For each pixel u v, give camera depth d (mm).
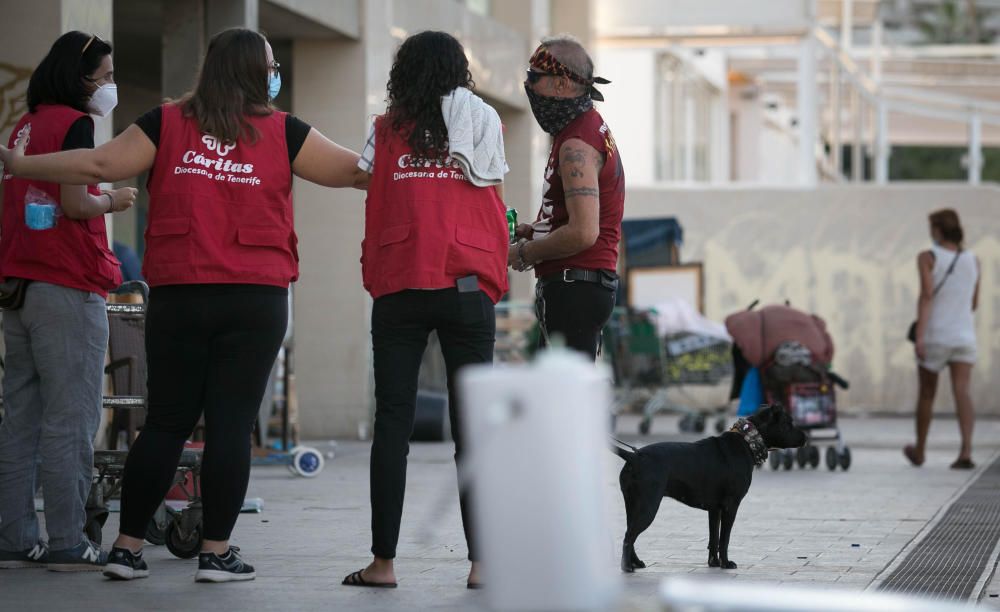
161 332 9062
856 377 30734
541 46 9711
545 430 4816
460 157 8969
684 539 11875
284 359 19641
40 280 9664
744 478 10219
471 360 9164
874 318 30672
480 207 9148
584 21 32875
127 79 26062
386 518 9133
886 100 38375
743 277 30891
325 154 9250
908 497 15617
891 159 93750
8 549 9977
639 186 31125
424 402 23516
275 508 14070
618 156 9906
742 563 10594
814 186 30734
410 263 8977
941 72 43625
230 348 9055
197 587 9156
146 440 9242
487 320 9156
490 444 4859
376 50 22781
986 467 19703
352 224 22734
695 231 31000
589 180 9516
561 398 4832
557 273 9836
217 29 18578
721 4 33094
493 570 4891
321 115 22484
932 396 19766
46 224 9609
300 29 21500
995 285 30375
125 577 9383
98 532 10852
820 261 30766
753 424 10328
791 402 19266
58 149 9523
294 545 11375
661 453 10070
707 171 43219
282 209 9172
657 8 33375
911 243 30547
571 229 9492
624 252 29438
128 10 19578
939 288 19609
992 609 8734
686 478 10094
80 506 9883
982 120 38812
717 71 43719
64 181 8969
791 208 30781
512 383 4844
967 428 19547
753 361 19500
